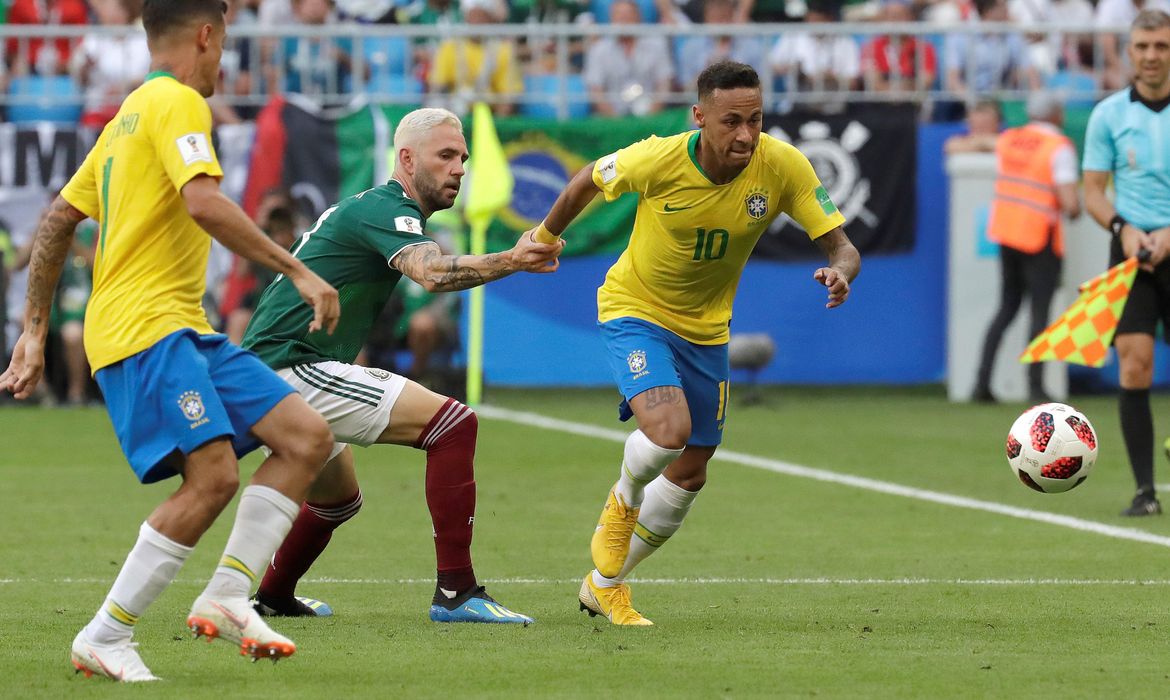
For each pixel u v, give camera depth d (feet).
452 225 172.45
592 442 145.69
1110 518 105.19
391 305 170.91
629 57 189.06
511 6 205.87
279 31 181.98
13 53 185.37
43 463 132.57
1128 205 106.42
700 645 65.26
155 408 56.08
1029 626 69.67
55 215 61.05
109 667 57.11
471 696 55.31
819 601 76.59
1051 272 172.76
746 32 184.03
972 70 186.19
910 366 184.03
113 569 85.66
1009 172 173.06
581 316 181.57
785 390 193.36
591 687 56.90
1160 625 69.87
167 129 55.52
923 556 90.84
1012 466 82.48
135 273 56.59
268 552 56.85
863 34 185.98
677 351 72.02
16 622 70.08
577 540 96.73
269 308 70.49
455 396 173.88
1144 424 106.52
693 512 108.06
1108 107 106.63
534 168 178.09
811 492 117.39
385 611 73.97
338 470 70.69
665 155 68.80
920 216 183.21
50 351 176.96
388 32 182.09
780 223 182.09
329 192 176.35
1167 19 104.37
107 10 203.92
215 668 60.08
